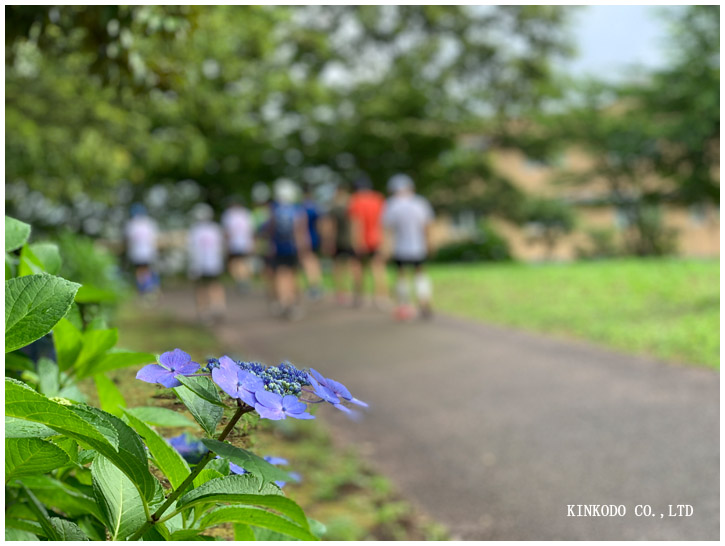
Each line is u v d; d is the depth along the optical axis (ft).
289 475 2.86
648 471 14.01
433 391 21.06
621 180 97.96
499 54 91.15
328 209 48.08
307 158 89.40
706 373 21.21
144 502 3.14
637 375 21.68
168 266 78.23
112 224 62.18
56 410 2.93
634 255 99.09
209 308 39.40
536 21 88.53
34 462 3.16
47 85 26.02
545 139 96.48
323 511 12.45
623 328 28.32
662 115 90.79
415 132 88.53
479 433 17.02
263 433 3.74
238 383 2.82
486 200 98.94
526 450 15.74
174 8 9.12
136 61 9.76
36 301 3.25
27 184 31.55
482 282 48.39
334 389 3.05
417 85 90.84
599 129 92.27
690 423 16.75
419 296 36.27
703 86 84.38
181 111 24.93
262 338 30.42
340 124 88.53
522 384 21.48
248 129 77.97
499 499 13.03
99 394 4.64
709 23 81.76
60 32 9.34
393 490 13.48
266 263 41.81
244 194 86.07
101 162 32.07
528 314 34.42
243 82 48.62
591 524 11.68
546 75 93.04
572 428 17.02
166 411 4.01
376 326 33.83
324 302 44.96
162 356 2.94
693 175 90.58
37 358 5.01
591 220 112.06
